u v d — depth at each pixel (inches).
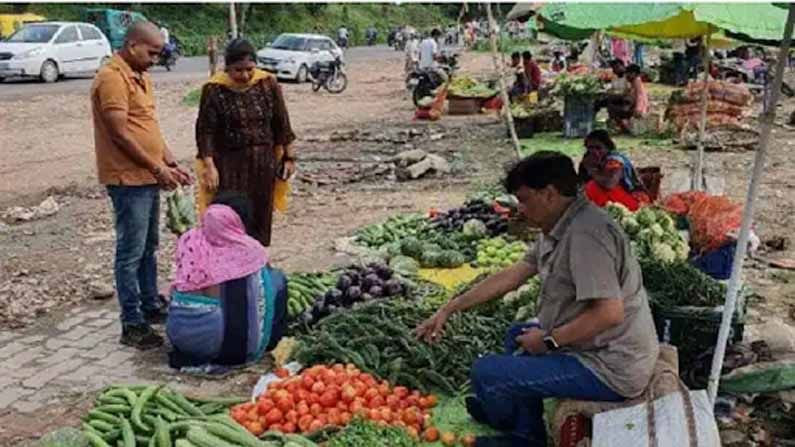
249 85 265.4
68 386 214.8
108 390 185.3
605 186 279.3
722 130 660.7
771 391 192.5
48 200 434.9
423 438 177.9
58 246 361.1
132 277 237.8
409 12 3075.8
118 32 1427.2
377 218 402.0
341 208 426.3
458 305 180.5
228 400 191.0
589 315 148.3
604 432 148.1
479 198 371.6
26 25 1114.7
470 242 323.9
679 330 195.8
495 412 176.2
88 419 176.6
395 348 206.4
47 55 1056.8
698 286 200.8
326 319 223.8
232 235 217.6
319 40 1286.9
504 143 639.1
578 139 657.0
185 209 266.5
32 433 190.7
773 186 471.5
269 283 223.6
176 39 1672.0
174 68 1414.9
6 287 298.7
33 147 623.8
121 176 229.8
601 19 138.0
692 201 261.7
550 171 150.7
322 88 1147.3
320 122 787.4
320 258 331.6
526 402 172.6
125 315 240.2
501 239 317.7
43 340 246.7
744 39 193.3
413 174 499.8
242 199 226.2
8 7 1729.8
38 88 995.3
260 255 221.5
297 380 184.1
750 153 585.6
